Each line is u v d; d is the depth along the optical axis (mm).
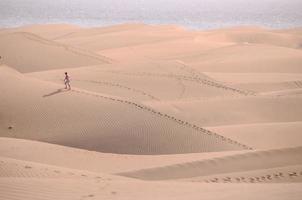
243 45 176500
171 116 69688
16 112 69938
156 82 110250
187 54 174000
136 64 123312
